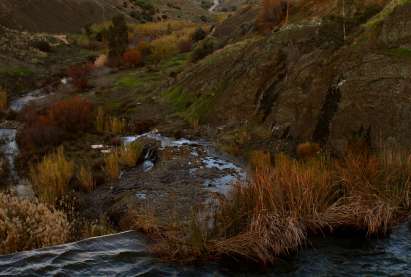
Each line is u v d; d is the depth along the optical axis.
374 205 8.63
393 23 16.25
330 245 7.93
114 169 14.77
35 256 7.47
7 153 19.34
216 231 7.99
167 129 20.48
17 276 6.86
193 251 7.55
